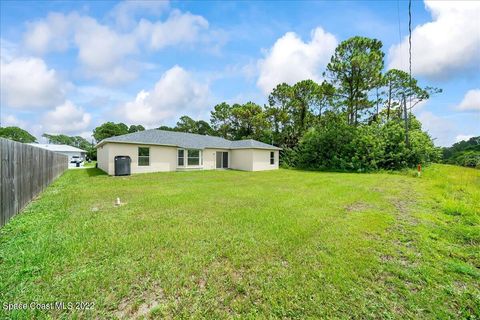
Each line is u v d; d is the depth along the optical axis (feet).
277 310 7.18
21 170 18.31
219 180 40.06
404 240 12.59
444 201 21.71
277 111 95.09
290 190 29.12
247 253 10.96
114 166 48.42
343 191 28.45
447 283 8.64
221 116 122.83
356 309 7.23
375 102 73.61
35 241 12.12
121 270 9.37
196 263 9.97
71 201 21.98
